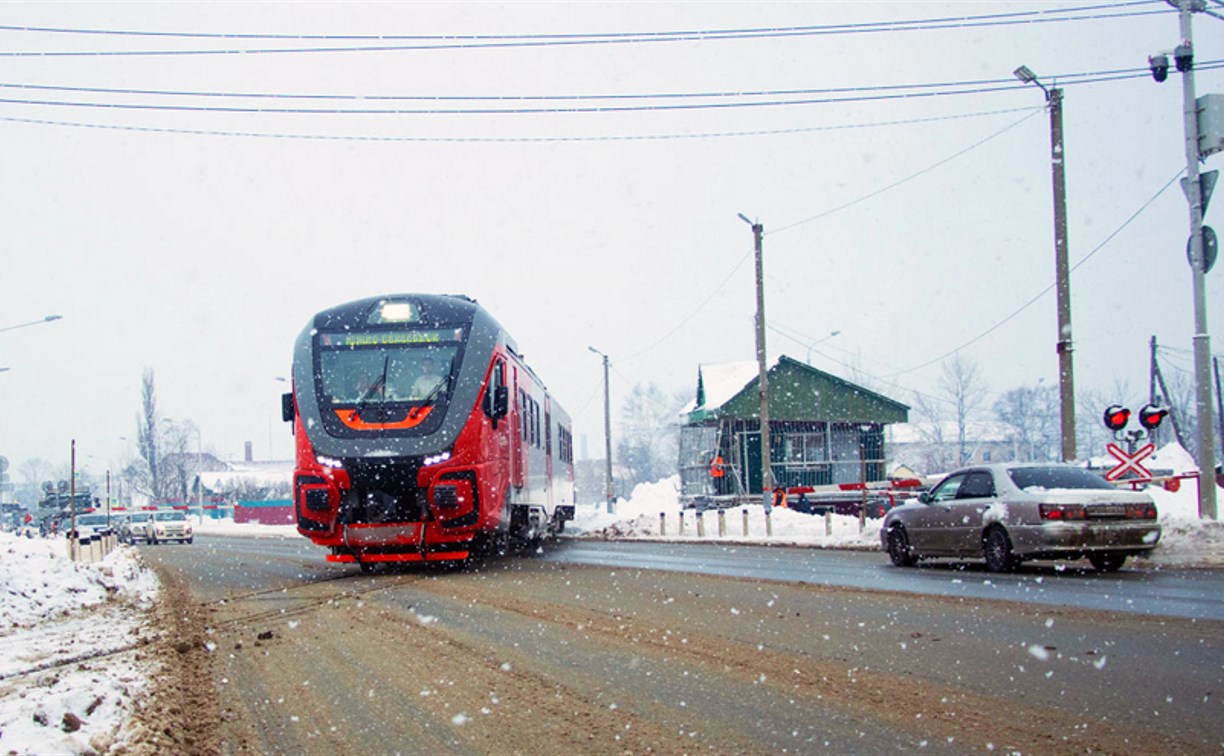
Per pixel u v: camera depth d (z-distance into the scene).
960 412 60.22
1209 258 17.38
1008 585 12.83
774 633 9.19
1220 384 40.72
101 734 5.86
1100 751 5.18
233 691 7.46
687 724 5.93
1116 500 14.03
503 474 18.20
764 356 31.00
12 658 9.82
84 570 17.89
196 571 21.70
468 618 10.88
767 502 30.09
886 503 35.28
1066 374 20.81
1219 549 15.38
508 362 18.98
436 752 5.54
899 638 8.69
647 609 11.23
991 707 6.12
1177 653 7.66
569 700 6.65
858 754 5.23
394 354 17.28
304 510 16.72
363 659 8.52
